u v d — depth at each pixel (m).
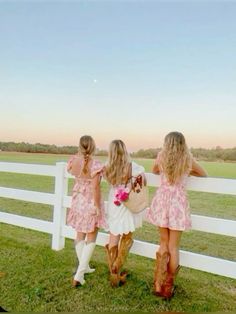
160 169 3.09
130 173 3.17
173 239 3.01
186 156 2.99
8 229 5.52
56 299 2.97
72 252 4.23
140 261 4.05
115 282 3.20
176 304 2.92
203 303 2.96
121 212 3.18
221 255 4.77
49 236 5.06
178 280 3.49
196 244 5.31
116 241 3.24
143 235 5.68
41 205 8.64
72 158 3.52
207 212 8.28
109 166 3.18
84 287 3.21
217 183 3.13
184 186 3.05
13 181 14.51
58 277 3.41
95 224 3.30
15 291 3.10
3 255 4.06
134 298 3.01
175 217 2.95
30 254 4.11
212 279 3.54
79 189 3.41
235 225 3.10
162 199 3.04
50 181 14.52
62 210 4.32
